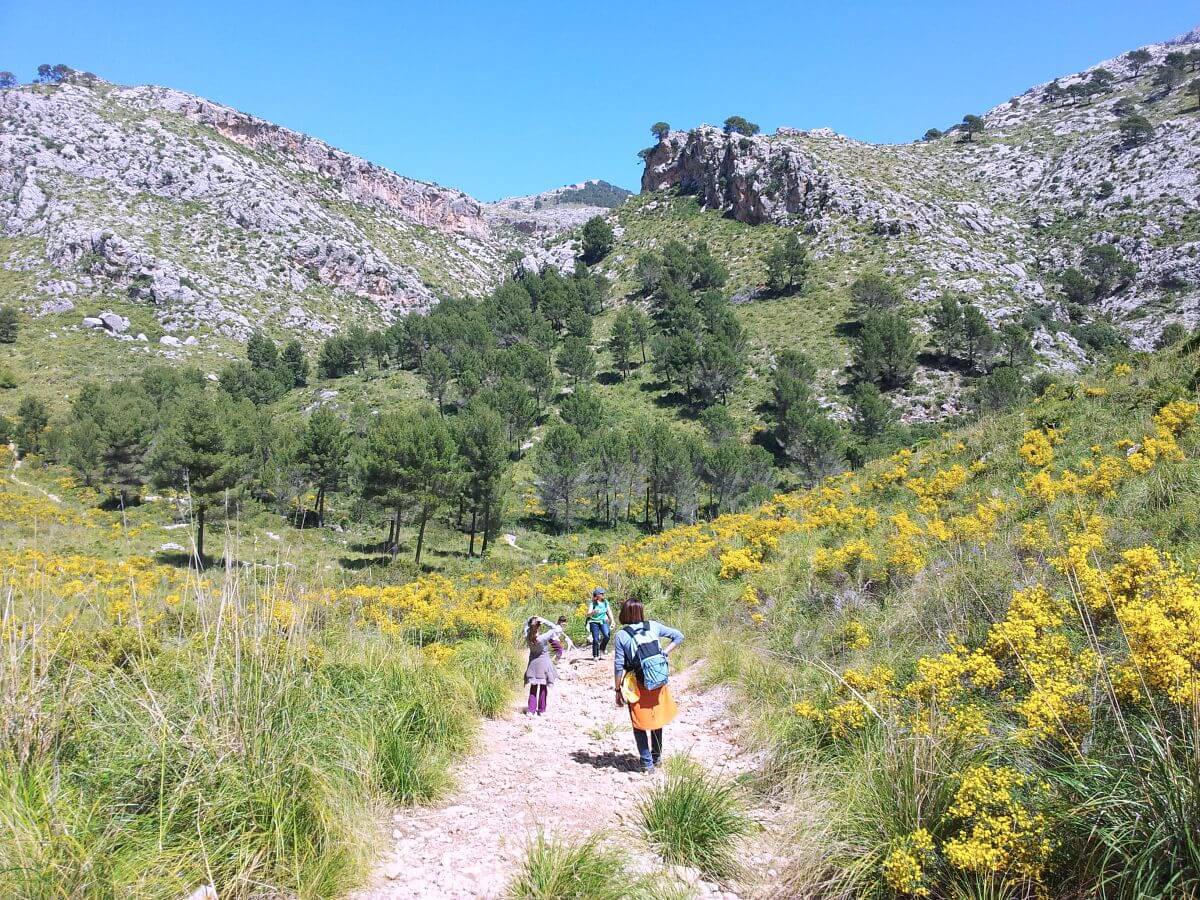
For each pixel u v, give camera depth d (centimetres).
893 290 8712
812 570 909
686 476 5156
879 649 614
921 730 361
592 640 1082
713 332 8312
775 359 8219
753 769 493
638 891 325
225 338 10869
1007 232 11094
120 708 373
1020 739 326
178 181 14200
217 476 3259
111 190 13175
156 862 290
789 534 1265
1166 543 558
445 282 17375
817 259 10494
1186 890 237
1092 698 328
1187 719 273
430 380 7769
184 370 8719
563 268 13462
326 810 347
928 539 843
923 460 1398
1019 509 830
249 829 323
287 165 18312
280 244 14012
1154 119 12581
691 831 377
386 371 9544
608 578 1445
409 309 15000
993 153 14312
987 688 412
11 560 432
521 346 8144
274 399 8838
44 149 13125
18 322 9500
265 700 399
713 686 732
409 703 527
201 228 13438
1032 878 269
